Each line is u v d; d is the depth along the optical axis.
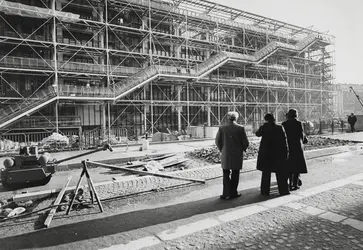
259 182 6.95
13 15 23.75
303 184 6.43
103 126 26.41
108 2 28.25
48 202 5.75
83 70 25.20
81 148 14.54
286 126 6.11
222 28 36.41
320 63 47.41
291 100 45.53
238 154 5.36
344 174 7.41
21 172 7.05
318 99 48.34
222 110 39.25
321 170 8.09
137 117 31.47
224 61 32.25
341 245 3.27
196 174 8.01
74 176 8.52
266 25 42.16
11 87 23.69
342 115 53.44
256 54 36.47
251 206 4.89
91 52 27.14
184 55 35.50
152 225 4.16
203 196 5.74
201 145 15.95
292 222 4.03
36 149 7.98
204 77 33.81
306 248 3.22
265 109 42.91
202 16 32.97
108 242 3.62
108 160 10.70
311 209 4.57
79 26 27.38
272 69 40.22
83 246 3.53
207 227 3.99
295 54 42.19
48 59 25.81
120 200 5.62
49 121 22.42
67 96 22.09
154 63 29.61
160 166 9.41
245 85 35.97
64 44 23.92
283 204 4.92
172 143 17.67
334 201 4.97
